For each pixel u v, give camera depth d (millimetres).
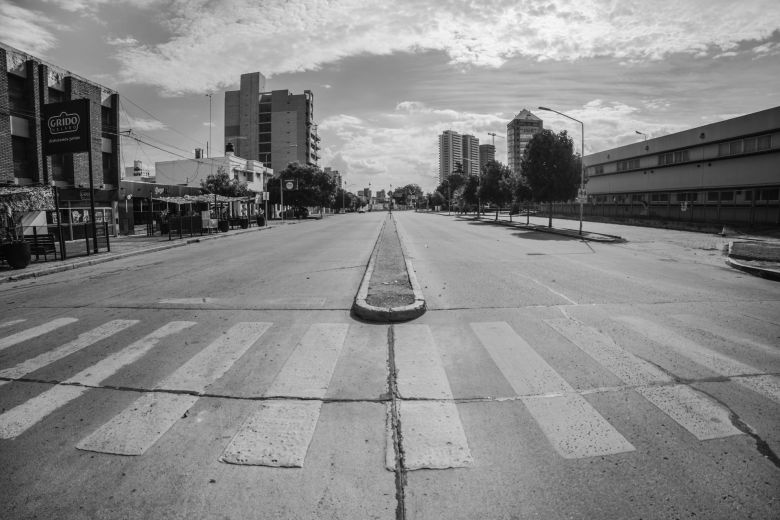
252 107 119562
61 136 17391
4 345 6340
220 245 22953
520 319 7352
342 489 3029
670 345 5930
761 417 3922
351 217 74250
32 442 3697
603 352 5672
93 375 5125
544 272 12438
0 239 15680
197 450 3537
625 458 3342
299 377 4961
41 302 9383
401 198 193750
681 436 3633
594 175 59000
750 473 3137
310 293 9773
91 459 3438
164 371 5215
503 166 51031
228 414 4125
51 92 24469
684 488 2990
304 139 118375
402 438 3664
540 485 3045
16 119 22453
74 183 25453
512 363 5324
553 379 4820
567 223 43406
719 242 22109
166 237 27953
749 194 33688
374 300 8094
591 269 13016
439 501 2895
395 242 21578
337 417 4035
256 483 3111
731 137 34531
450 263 14391
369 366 5281
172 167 57062
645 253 17422
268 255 17578
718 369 5047
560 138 34219
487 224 44125
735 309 7988
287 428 3852
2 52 21422
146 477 3199
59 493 3039
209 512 2826
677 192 42156
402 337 6422
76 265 15070
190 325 7238
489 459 3357
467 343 6117
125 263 16031
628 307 8156
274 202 66438
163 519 2775
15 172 22688
